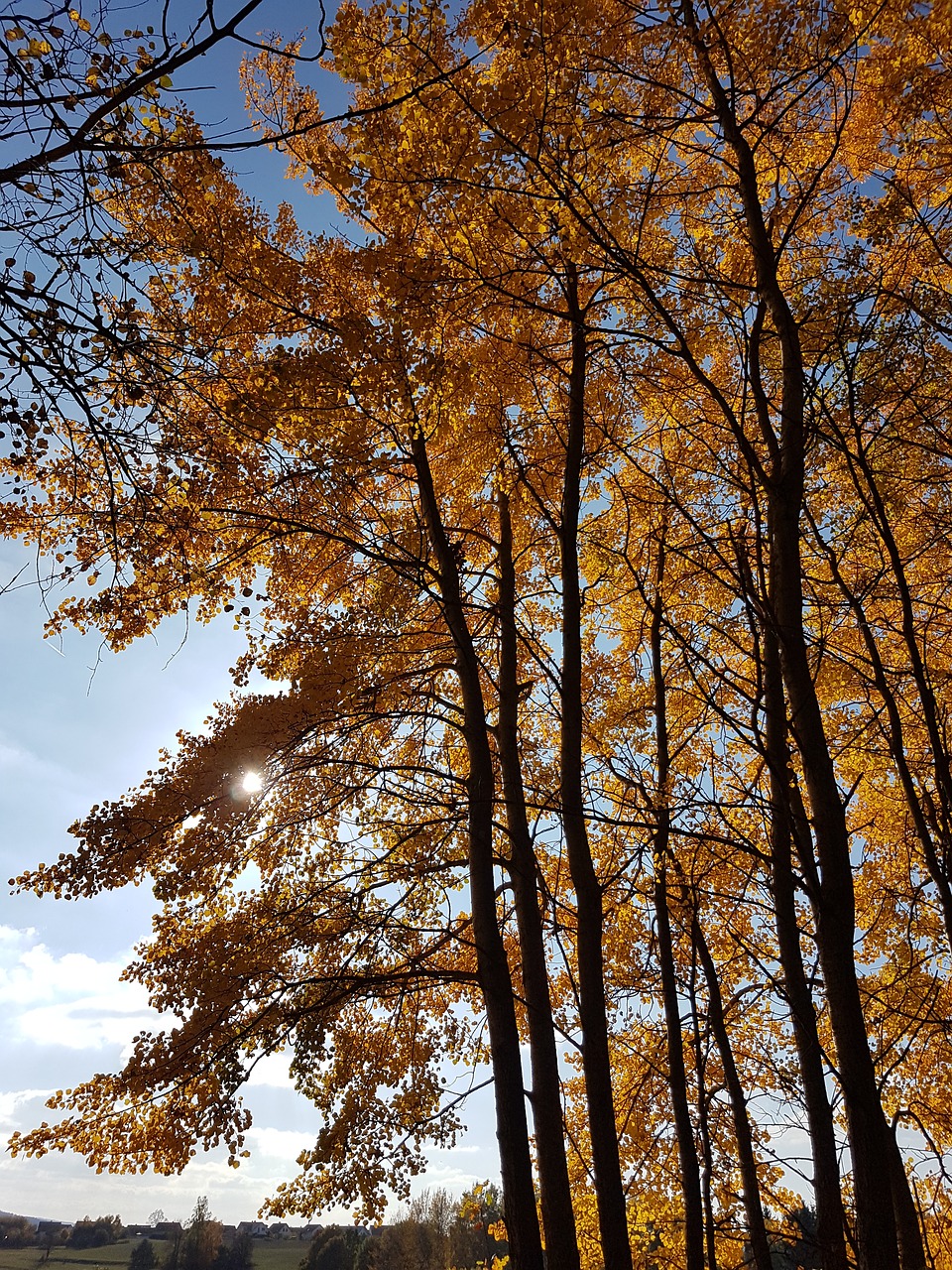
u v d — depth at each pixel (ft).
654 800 24.67
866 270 18.38
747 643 27.12
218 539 22.30
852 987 13.82
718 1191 29.19
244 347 19.97
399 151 16.55
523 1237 19.24
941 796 16.43
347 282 21.08
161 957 22.41
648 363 23.66
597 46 16.51
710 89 17.51
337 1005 22.75
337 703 22.97
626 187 18.04
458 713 27.48
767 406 17.06
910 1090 26.71
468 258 18.67
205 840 22.43
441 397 20.07
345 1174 22.26
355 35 16.26
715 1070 30.14
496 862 23.39
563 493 23.84
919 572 23.22
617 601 30.40
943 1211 26.48
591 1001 19.92
